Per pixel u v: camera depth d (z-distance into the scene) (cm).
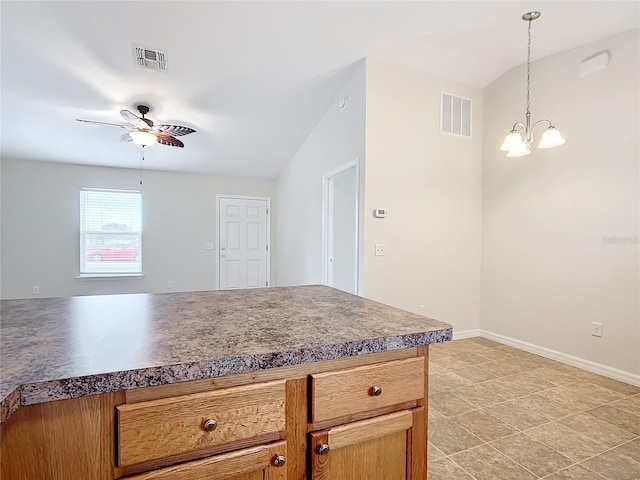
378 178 339
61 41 271
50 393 63
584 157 301
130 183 552
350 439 93
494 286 383
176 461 75
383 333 98
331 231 427
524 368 302
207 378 76
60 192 515
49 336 92
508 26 281
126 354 78
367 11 261
